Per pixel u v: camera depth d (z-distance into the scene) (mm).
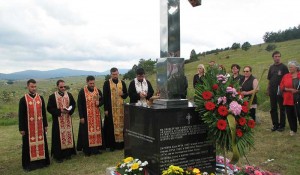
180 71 4840
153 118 4457
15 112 17406
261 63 41438
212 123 4566
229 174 4977
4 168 7398
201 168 4793
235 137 4621
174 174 4148
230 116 4559
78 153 8570
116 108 8703
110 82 8711
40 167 7336
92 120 8320
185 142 4625
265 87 16844
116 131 8695
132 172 4566
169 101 4668
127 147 5230
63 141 7867
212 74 4848
